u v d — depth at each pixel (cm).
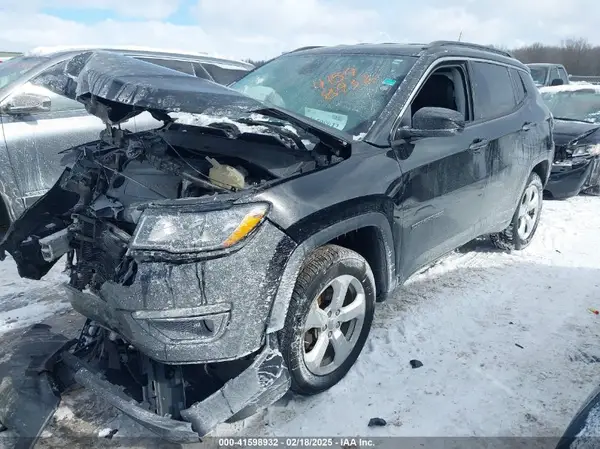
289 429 249
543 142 470
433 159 319
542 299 387
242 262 213
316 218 237
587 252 490
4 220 471
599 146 648
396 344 319
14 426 236
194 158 281
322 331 265
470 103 378
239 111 225
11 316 362
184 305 209
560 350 320
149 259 211
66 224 336
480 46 419
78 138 505
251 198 221
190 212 212
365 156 278
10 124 463
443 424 254
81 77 265
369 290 284
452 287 404
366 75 339
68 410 262
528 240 500
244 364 226
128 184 286
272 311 222
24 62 506
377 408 264
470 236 396
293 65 387
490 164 385
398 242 300
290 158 263
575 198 701
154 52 602
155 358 214
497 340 329
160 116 303
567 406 269
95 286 265
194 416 208
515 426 254
